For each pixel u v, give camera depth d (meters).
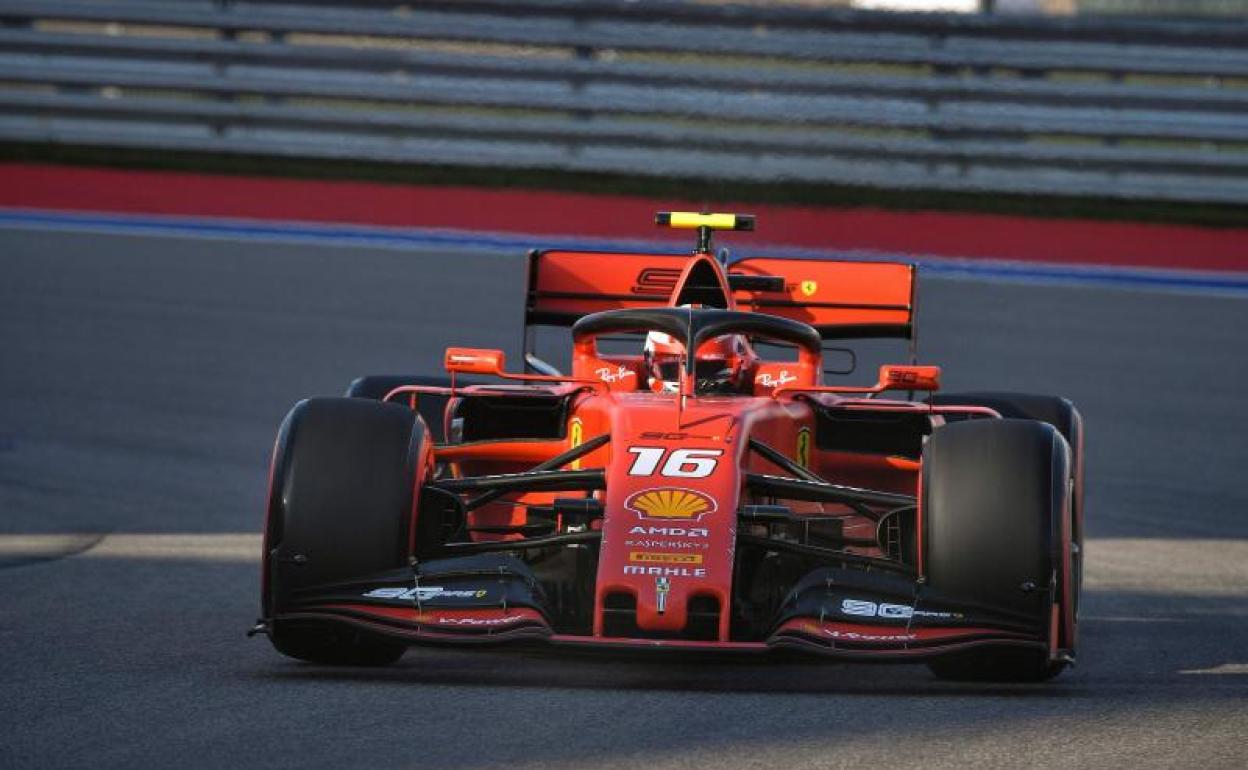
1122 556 36.31
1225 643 28.33
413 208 80.69
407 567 23.44
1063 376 54.81
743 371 29.25
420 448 24.17
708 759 19.02
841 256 73.69
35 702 21.69
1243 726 20.97
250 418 46.62
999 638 22.50
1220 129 82.06
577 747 19.45
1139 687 23.83
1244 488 43.09
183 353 53.66
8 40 86.81
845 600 22.91
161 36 85.75
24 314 58.44
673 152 84.12
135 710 21.23
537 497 28.52
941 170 83.69
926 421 29.58
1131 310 66.06
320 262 69.00
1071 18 82.56
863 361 55.47
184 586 31.06
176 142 86.44
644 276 34.38
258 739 19.78
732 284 33.94
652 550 22.89
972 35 83.19
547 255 34.56
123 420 46.12
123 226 75.12
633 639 22.23
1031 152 83.06
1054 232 80.12
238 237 73.69
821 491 24.80
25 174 84.62
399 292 63.72
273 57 85.69
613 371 29.81
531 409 28.88
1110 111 82.50
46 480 40.22
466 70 84.56
